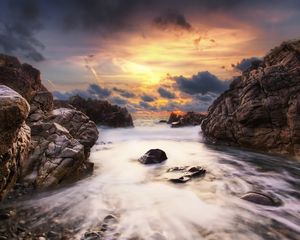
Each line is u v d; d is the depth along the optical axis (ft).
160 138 89.35
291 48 68.80
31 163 36.17
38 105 52.65
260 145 60.13
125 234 23.25
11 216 26.55
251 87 64.39
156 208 28.89
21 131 34.73
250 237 22.88
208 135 79.92
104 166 47.91
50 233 23.48
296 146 53.78
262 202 30.12
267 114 59.31
